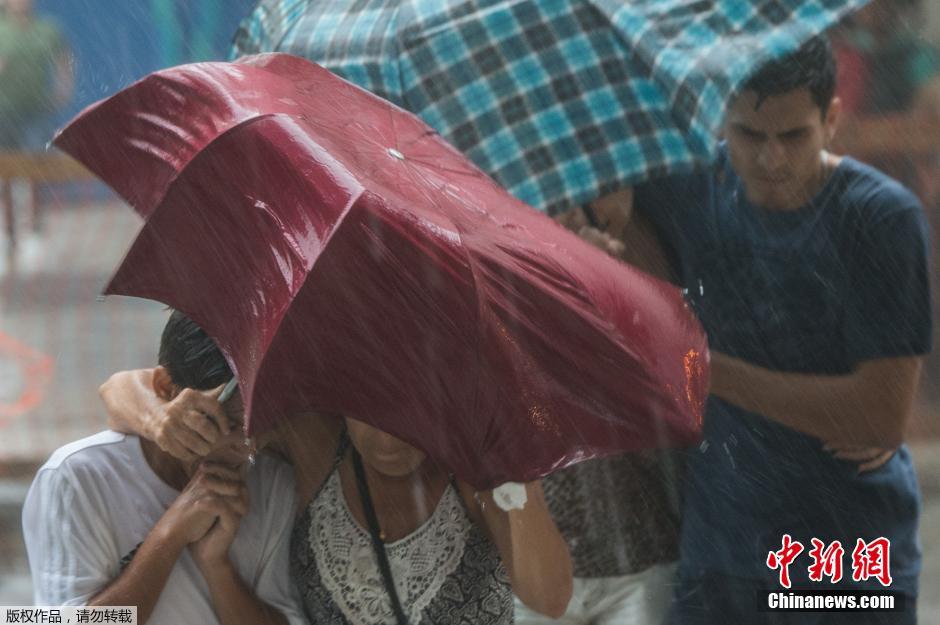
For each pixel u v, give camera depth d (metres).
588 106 5.82
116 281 4.67
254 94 4.69
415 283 4.39
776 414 6.17
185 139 4.66
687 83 5.74
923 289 6.11
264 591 5.18
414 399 4.49
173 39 14.30
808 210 6.14
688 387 4.95
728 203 6.27
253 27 6.49
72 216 14.18
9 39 14.53
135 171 4.77
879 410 6.12
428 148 4.99
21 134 14.51
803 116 6.00
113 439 5.05
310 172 4.44
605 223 6.16
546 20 5.89
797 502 6.21
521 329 4.61
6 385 11.73
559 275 4.73
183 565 5.04
